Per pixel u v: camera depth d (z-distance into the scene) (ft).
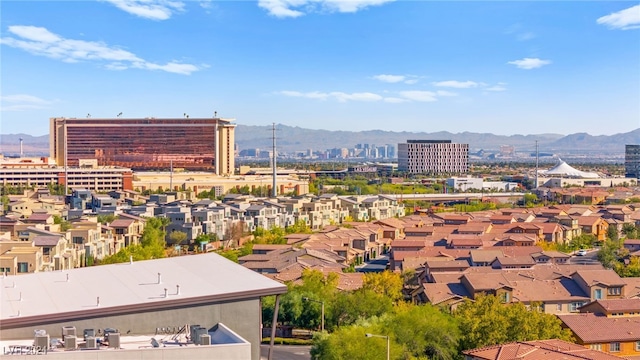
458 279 471.62
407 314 342.03
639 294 450.30
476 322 329.11
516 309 337.93
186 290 213.46
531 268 507.30
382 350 301.02
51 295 210.18
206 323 207.62
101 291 214.07
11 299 205.46
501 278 456.04
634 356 322.96
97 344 187.42
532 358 260.83
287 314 410.93
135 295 209.05
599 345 330.54
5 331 186.09
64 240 550.77
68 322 192.75
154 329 202.18
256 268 529.04
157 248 611.06
